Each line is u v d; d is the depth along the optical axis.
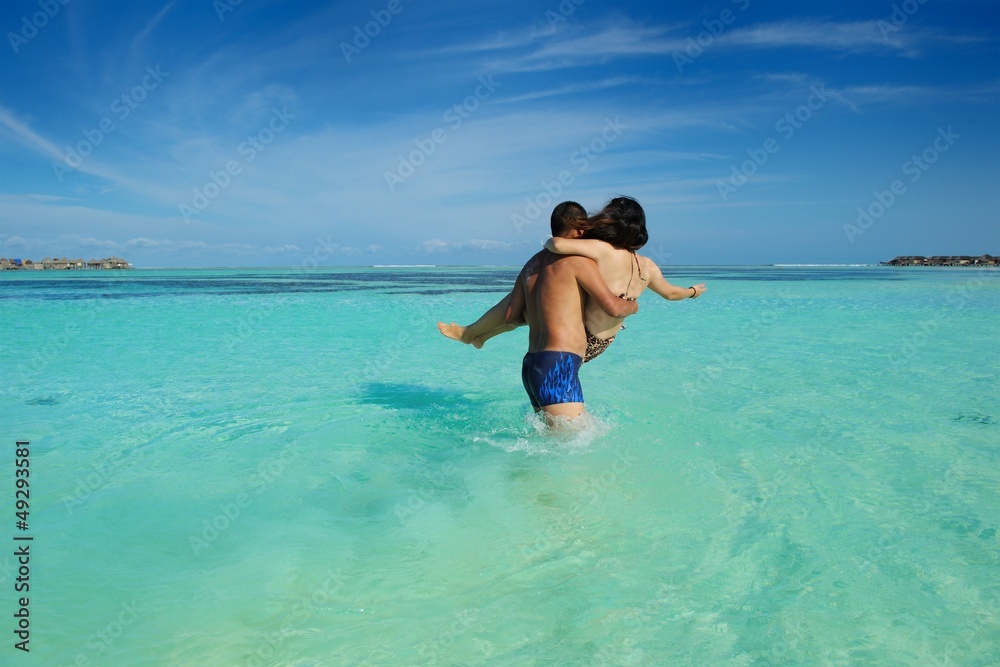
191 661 2.11
